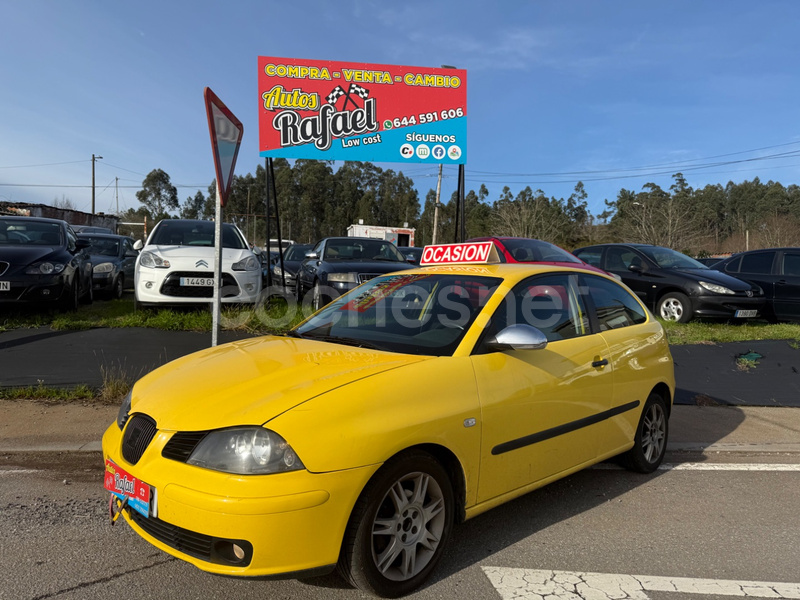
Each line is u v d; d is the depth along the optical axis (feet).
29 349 22.03
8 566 9.23
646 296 35.14
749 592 9.08
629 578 9.41
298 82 31.14
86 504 11.69
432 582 9.16
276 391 8.50
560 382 11.21
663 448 14.83
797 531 11.36
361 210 293.23
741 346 27.94
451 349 10.20
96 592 8.57
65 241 30.27
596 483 13.75
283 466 7.61
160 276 26.76
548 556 10.10
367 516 8.09
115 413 16.67
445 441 8.99
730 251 205.67
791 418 19.30
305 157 31.42
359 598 8.61
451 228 261.03
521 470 10.50
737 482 14.02
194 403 8.58
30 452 14.07
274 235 287.48
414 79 32.14
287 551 7.56
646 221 156.76
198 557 7.79
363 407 8.29
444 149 32.65
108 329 25.63
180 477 7.85
